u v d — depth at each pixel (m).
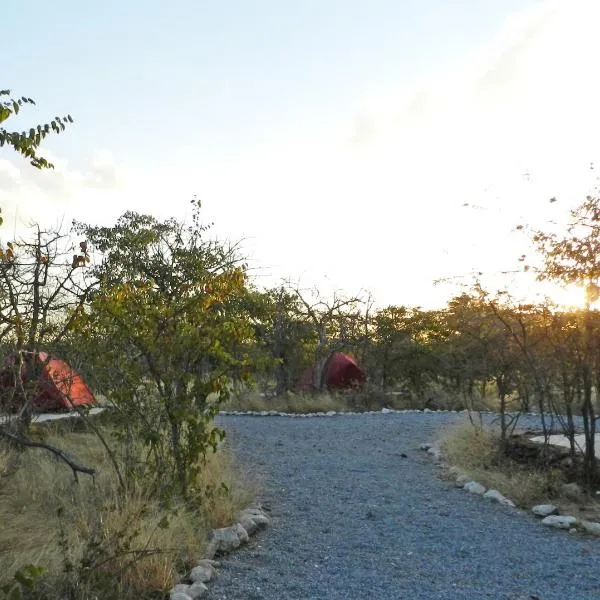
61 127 5.03
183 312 7.59
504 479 9.16
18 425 8.61
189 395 7.17
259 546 6.12
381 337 24.69
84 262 8.56
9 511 6.50
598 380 9.31
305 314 23.64
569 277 8.73
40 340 8.55
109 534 5.34
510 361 10.52
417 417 19.02
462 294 10.54
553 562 5.93
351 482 9.50
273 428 15.88
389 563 5.78
